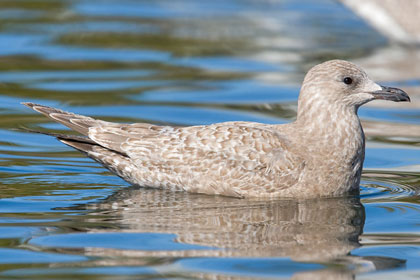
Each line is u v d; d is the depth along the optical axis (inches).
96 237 428.8
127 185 547.8
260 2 1349.7
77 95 796.6
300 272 382.6
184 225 451.8
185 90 826.2
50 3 1288.1
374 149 644.7
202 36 1085.8
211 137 526.0
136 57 967.0
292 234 439.5
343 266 391.9
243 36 1093.1
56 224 451.8
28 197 508.1
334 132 527.8
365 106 792.9
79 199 506.6
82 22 1156.5
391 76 875.4
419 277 378.0
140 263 391.2
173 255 402.6
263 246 417.7
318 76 534.9
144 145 534.6
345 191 530.0
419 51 1020.5
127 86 836.6
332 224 460.8
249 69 916.6
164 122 714.2
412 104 788.6
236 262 394.6
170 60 956.0
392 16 1071.6
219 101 787.4
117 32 1095.6
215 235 434.9
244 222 460.8
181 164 526.0
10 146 636.1
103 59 952.9
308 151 523.2
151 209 485.7
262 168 517.3
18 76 862.5
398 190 539.5
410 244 425.1
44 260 395.2
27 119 718.5
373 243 426.9
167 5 1311.5
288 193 520.1
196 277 374.6
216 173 520.7
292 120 720.3
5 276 374.6
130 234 434.3
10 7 1246.9
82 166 589.6
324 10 1294.3
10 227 445.4
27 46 1000.2
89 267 385.4
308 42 1065.5
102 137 540.4
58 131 686.5
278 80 867.4
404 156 624.7
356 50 1024.2
